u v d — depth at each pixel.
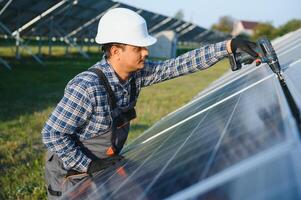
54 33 28.86
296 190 0.90
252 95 2.48
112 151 2.99
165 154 2.20
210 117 2.61
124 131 3.06
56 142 2.82
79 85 2.76
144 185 1.75
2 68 19.97
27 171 6.19
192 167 1.53
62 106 2.79
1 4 19.25
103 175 2.71
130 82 3.03
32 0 20.77
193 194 1.24
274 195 0.93
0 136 7.96
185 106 4.54
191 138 2.20
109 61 2.87
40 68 21.58
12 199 5.34
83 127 2.92
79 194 2.52
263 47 2.89
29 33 26.09
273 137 1.30
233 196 1.05
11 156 6.75
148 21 34.47
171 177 1.59
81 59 29.31
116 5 27.28
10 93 13.13
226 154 1.44
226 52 3.16
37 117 9.68
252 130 1.56
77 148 2.88
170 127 3.35
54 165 3.03
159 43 36.16
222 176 1.23
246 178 1.12
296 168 1.00
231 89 3.49
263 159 1.17
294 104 1.67
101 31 2.84
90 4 25.47
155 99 13.30
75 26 29.17
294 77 2.43
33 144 7.66
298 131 1.24
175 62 3.27
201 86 18.03
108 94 2.83
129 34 2.74
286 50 4.42
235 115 2.12
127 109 3.02
